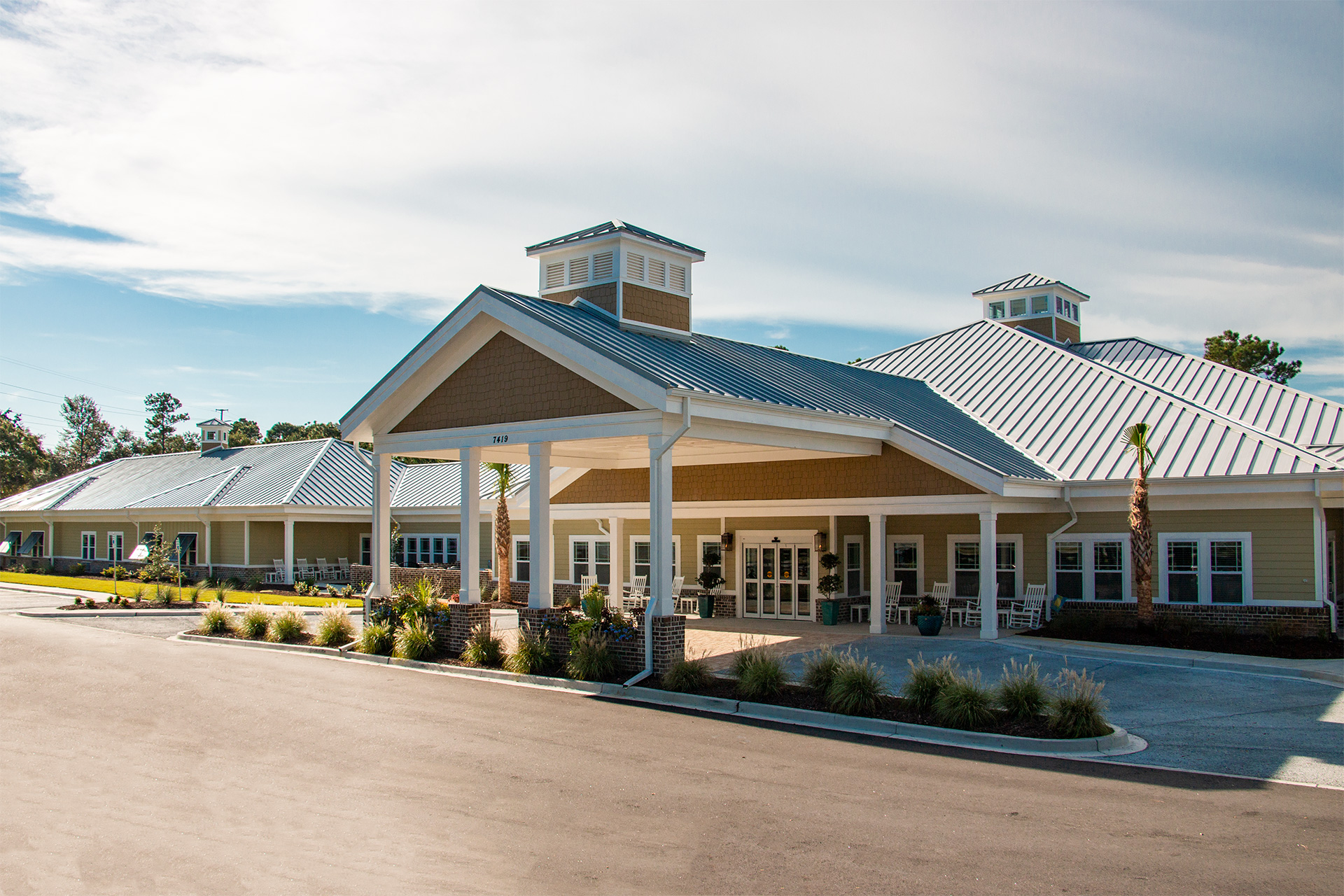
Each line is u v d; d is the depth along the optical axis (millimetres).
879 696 13859
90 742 12156
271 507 39000
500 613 28109
